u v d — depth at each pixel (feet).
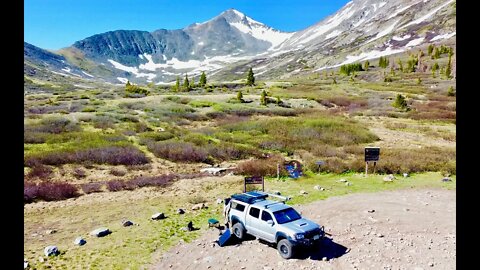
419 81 362.74
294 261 38.99
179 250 42.68
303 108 221.46
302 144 116.16
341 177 81.61
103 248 43.37
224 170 88.79
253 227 44.06
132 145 108.37
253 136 131.54
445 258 38.91
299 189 71.26
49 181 75.41
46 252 41.14
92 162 90.33
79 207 60.85
